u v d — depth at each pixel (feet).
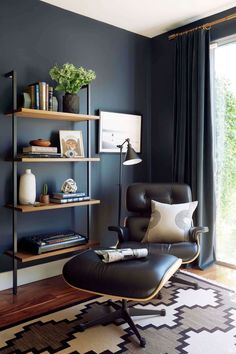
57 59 9.96
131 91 12.11
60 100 10.02
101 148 11.15
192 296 8.39
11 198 9.12
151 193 9.98
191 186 10.94
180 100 11.30
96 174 11.14
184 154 11.14
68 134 10.09
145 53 12.53
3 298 8.41
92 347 6.20
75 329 6.82
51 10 9.77
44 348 6.18
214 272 10.23
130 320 6.65
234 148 10.59
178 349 6.12
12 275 9.18
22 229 9.38
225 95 10.75
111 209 11.60
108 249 7.31
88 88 9.95
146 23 11.25
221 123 10.87
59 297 8.45
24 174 9.01
